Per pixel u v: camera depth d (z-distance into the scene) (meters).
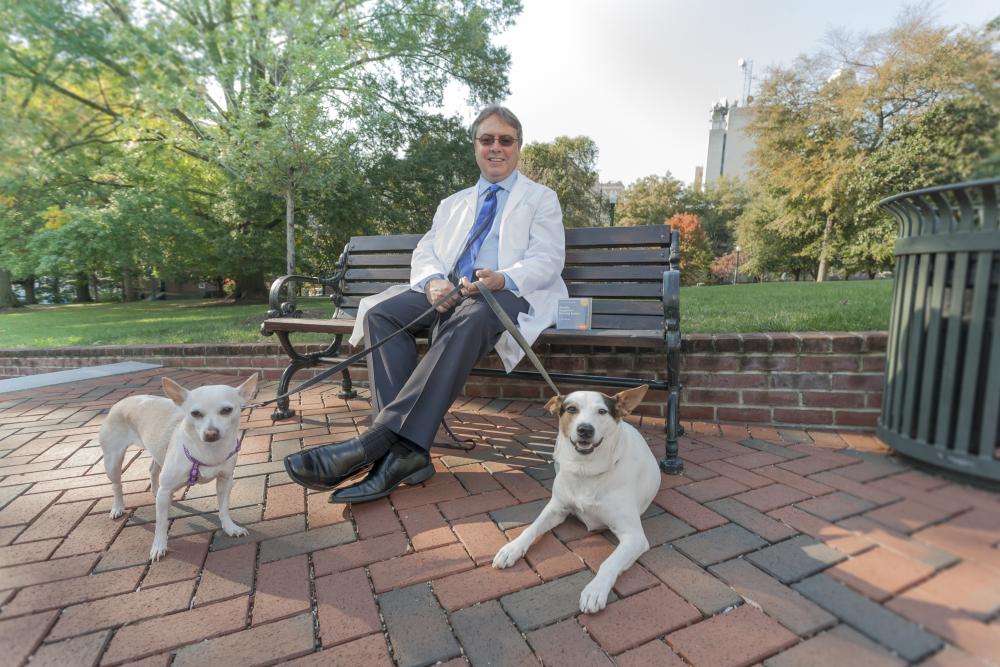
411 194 16.55
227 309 14.12
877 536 1.37
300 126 7.04
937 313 1.40
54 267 12.23
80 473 2.58
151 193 13.04
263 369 4.83
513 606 1.45
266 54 6.88
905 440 1.53
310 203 14.11
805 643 1.20
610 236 3.09
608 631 1.33
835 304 4.48
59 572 1.68
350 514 2.04
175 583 1.61
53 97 11.73
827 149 10.58
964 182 1.28
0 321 13.30
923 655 1.04
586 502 1.74
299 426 3.25
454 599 1.49
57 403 4.01
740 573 1.50
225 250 15.19
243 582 1.61
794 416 2.74
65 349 5.93
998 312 1.24
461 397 3.83
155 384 4.60
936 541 1.23
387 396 2.45
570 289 3.19
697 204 44.22
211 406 1.76
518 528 1.89
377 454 2.16
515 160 3.08
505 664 1.24
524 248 2.91
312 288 30.62
